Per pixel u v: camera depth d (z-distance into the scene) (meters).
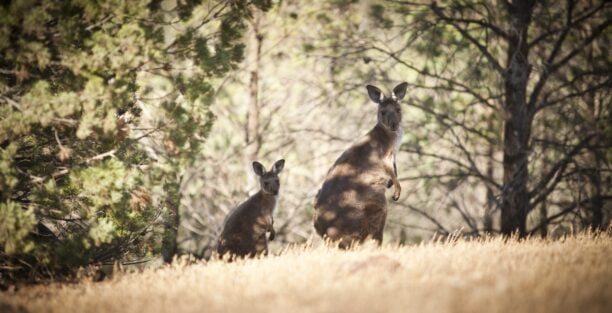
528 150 57.66
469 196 70.94
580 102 64.12
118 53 33.53
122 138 34.66
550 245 34.59
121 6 34.25
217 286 24.81
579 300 19.66
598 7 56.22
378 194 38.78
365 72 67.06
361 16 65.69
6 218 31.28
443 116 59.03
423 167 67.56
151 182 37.38
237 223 38.66
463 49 62.06
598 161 59.09
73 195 37.69
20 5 32.12
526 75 56.97
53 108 32.25
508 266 26.34
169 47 37.16
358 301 19.92
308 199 71.50
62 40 33.47
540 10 60.75
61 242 36.94
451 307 18.80
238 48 39.25
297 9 68.50
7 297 26.67
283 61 74.31
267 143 75.31
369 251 32.94
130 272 35.66
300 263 29.44
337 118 71.75
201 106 36.47
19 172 36.19
